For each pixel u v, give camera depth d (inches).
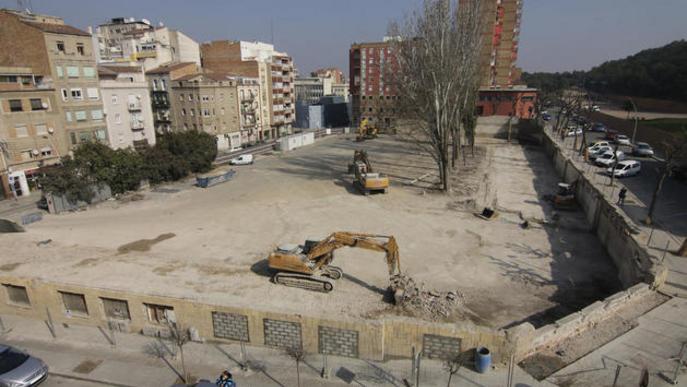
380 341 575.2
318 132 3432.6
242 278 868.0
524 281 851.4
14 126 1662.2
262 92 3494.1
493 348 554.9
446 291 807.7
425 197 1487.5
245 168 2111.2
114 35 4347.9
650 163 1905.8
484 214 1255.5
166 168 1776.6
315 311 730.2
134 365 597.0
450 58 1391.5
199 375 569.9
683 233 1041.5
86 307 702.5
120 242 1101.1
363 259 961.5
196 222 1259.8
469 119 2143.2
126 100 2266.2
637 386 514.0
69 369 592.4
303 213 1326.3
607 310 658.8
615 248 929.5
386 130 3326.8
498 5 3631.9
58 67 1846.7
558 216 1208.8
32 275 900.0
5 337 676.1
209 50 3563.0
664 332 623.2
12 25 1774.1
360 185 1573.6
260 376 562.3
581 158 1989.4
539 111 3110.2
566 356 573.6
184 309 641.6
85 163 1485.0
